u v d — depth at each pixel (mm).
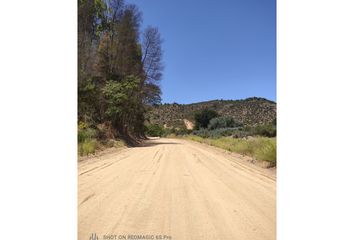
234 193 7180
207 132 50781
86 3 25969
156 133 75688
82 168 10453
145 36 37219
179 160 13859
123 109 27328
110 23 31109
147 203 6207
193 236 4637
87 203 6078
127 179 8625
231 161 13766
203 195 6941
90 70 25688
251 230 4871
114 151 18062
